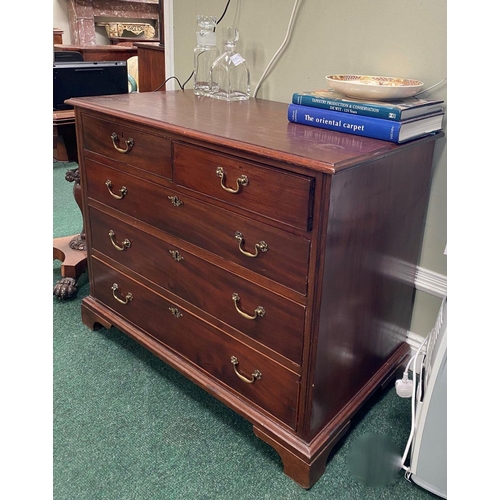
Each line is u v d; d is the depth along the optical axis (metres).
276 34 1.48
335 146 0.96
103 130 1.29
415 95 1.23
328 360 1.03
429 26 1.18
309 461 1.04
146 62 2.45
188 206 1.13
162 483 1.07
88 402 1.29
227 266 1.09
